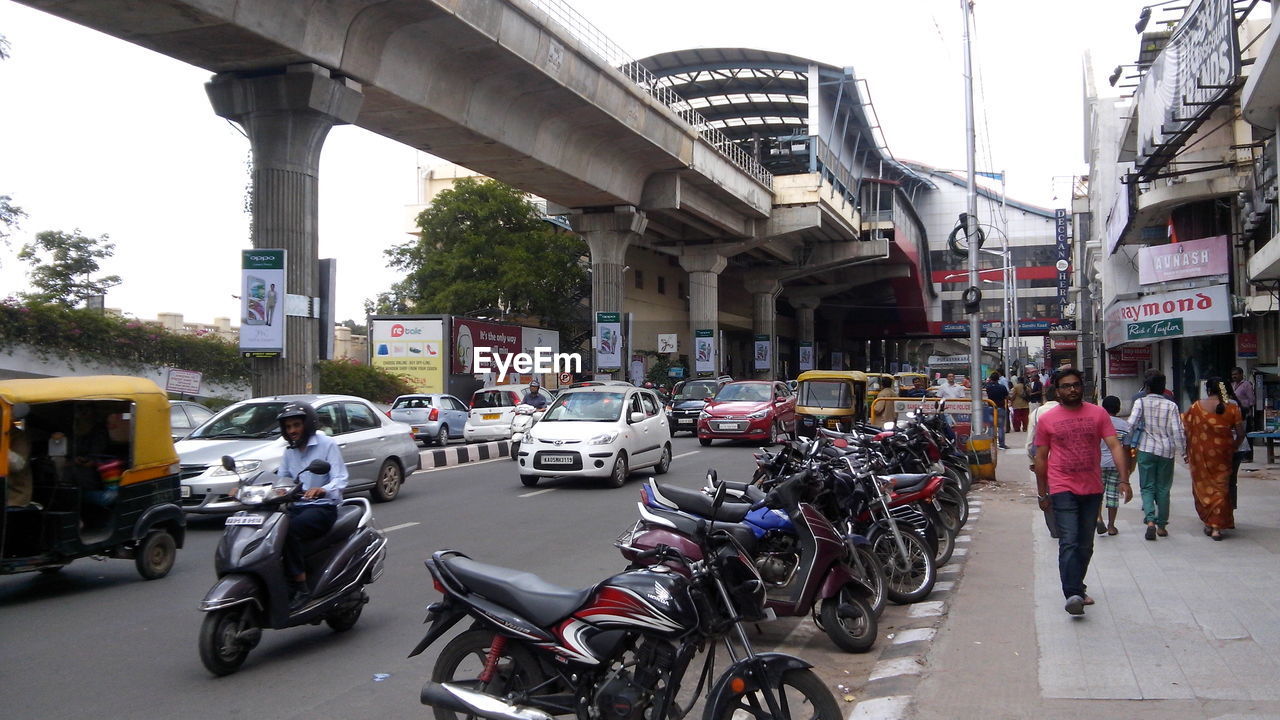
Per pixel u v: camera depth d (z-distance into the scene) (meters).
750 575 4.76
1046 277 90.62
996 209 92.81
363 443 13.43
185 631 7.03
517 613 4.57
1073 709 5.07
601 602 4.42
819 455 7.96
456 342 33.97
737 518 6.78
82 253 32.81
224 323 33.53
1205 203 20.59
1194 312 19.89
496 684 4.70
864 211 59.00
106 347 25.89
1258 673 5.50
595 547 10.24
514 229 43.44
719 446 23.94
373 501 13.92
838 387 23.23
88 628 7.09
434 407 26.91
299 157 19.69
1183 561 8.73
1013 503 13.64
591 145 31.72
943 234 93.69
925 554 7.94
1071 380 6.89
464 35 21.86
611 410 16.44
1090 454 6.85
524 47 23.55
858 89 49.50
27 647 6.57
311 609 6.45
